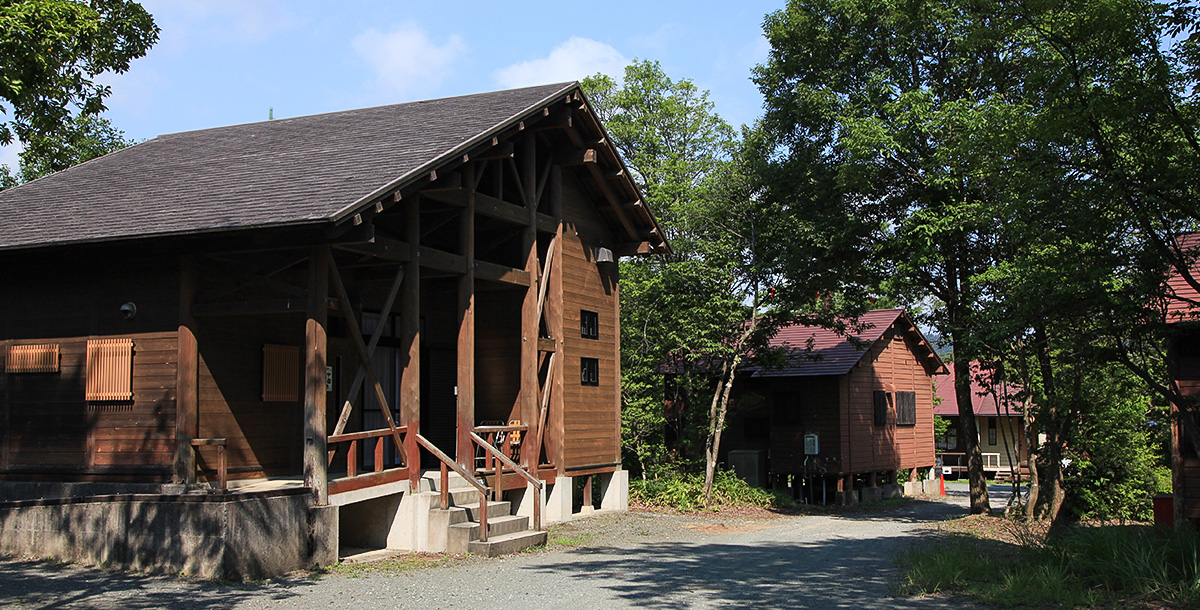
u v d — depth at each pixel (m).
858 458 28.77
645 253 20.19
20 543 11.52
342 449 15.24
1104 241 10.77
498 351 18.05
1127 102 9.91
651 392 24.52
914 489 33.31
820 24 21.31
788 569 11.88
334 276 12.16
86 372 12.80
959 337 19.62
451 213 15.31
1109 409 20.48
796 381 28.61
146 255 12.52
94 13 13.29
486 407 18.02
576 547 14.14
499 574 11.22
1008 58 18.48
